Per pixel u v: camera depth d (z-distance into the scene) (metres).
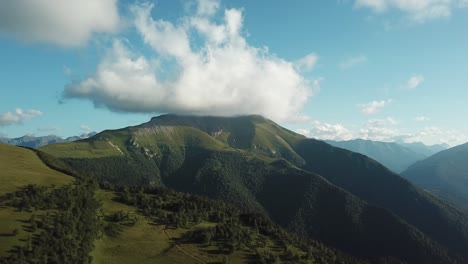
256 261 161.88
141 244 155.12
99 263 133.38
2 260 111.62
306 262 180.12
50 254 122.25
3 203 147.62
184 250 157.25
